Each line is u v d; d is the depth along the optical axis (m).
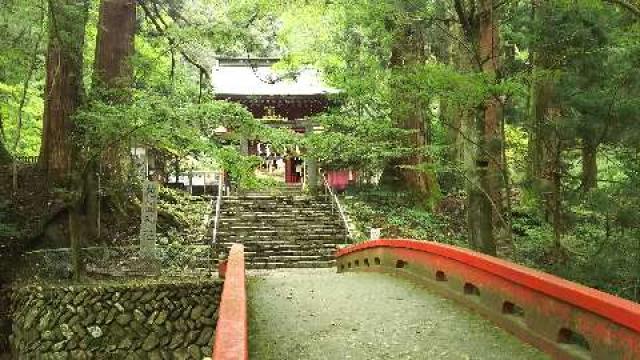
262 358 6.30
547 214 13.77
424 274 10.11
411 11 11.62
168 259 17.23
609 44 11.11
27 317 14.09
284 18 17.80
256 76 26.03
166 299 14.05
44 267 15.95
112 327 13.80
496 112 13.30
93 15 20.50
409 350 6.36
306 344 6.77
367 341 6.76
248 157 13.45
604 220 12.13
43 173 18.41
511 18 12.29
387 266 12.49
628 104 10.69
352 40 18.28
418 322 7.47
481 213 10.62
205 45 15.84
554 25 11.03
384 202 24.53
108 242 17.64
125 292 13.97
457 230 22.58
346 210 23.16
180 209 22.23
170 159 24.33
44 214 17.28
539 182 12.41
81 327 13.77
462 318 7.54
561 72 10.34
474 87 8.99
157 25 18.08
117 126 12.69
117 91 14.09
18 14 15.76
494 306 7.23
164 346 13.81
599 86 11.38
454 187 26.38
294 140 14.17
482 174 10.48
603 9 10.80
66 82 17.78
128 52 17.69
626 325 4.54
